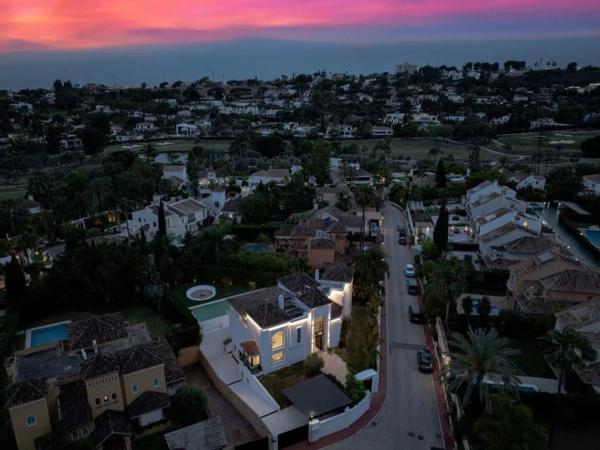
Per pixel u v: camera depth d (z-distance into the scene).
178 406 46.41
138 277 70.69
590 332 51.81
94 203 102.25
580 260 84.06
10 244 82.69
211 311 69.25
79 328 52.28
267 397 47.81
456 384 42.66
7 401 41.84
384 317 66.50
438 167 132.38
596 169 143.00
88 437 41.25
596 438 44.09
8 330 61.28
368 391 48.72
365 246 92.81
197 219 106.00
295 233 87.81
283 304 54.59
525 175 134.25
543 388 50.22
